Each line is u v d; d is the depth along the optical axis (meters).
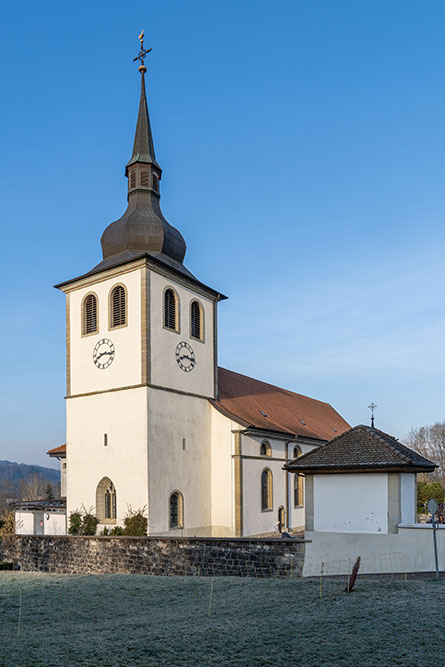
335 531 23.75
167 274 37.47
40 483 148.00
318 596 16.78
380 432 25.88
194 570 24.62
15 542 31.72
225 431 39.72
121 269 36.59
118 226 38.59
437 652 10.81
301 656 11.05
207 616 15.50
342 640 11.86
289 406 55.84
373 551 21.56
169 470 35.66
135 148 40.78
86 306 38.44
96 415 36.62
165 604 18.03
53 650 12.48
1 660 11.90
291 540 22.61
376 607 14.48
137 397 34.88
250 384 52.19
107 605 18.42
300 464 24.55
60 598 19.80
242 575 23.39
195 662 11.04
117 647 12.34
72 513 36.78
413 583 17.67
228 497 38.94
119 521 34.53
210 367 41.06
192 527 37.19
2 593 21.11
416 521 24.56
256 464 40.97
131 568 26.52
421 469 23.52
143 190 39.88
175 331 37.81
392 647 11.22
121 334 36.16
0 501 121.00
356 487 23.69
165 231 38.91
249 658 11.09
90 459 36.47
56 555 29.61
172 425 36.38
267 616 14.75
